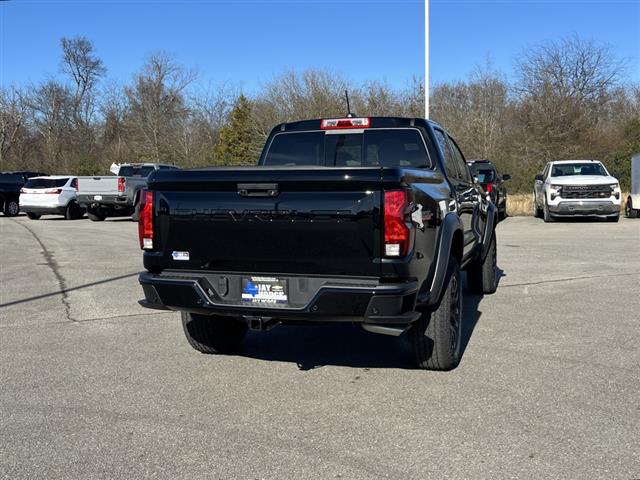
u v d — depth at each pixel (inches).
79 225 848.3
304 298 172.4
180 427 160.7
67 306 312.7
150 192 187.3
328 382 193.8
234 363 215.3
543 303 298.7
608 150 1417.3
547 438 148.9
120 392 187.3
